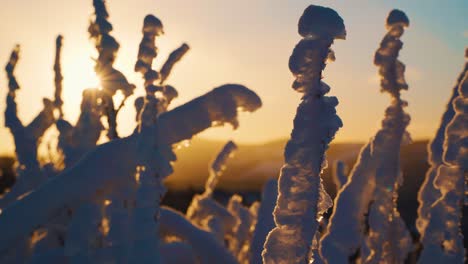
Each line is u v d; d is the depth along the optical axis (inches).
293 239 28.9
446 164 40.5
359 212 44.3
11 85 81.7
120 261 49.6
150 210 42.8
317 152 28.8
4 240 48.9
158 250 42.6
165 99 52.0
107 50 62.0
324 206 29.0
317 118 28.8
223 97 47.4
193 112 46.8
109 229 50.8
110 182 49.4
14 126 80.3
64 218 58.7
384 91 42.6
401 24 41.9
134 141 49.6
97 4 62.7
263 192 48.9
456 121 40.1
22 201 49.9
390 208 42.8
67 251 51.5
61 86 81.3
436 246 41.0
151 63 45.2
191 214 107.6
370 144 44.8
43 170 78.6
